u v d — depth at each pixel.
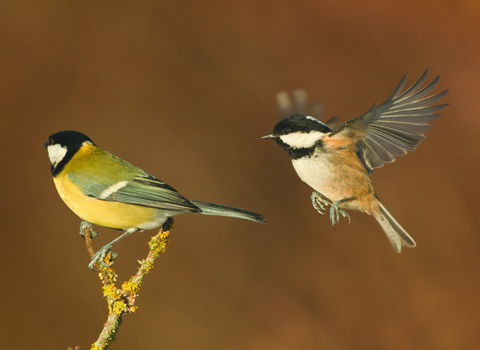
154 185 5.83
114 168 5.93
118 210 5.77
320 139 6.20
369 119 5.73
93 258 4.88
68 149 6.04
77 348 4.27
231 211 5.83
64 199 5.92
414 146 5.83
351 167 6.19
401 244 6.68
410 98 5.39
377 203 6.56
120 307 4.41
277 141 6.46
